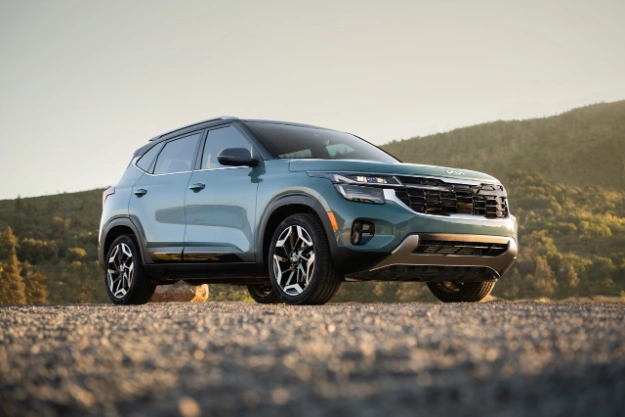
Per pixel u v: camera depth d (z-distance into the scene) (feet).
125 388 5.52
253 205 18.13
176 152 21.65
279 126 20.26
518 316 11.26
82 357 7.27
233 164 18.28
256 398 4.98
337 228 16.20
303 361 6.57
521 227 273.95
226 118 20.53
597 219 274.16
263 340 8.22
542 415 4.32
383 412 4.48
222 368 6.39
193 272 19.98
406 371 6.00
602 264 231.91
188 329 10.01
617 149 331.36
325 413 4.49
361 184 16.39
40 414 4.72
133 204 22.09
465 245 17.20
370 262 16.17
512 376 5.56
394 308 13.47
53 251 274.36
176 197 20.52
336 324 10.05
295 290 17.31
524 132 370.12
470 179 17.92
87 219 322.14
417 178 16.93
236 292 155.12
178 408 4.70
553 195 302.66
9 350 8.06
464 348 7.21
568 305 15.61
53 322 11.64
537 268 228.43
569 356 6.61
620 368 5.84
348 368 6.15
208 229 19.36
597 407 4.50
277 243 17.57
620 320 10.61
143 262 21.58
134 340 8.74
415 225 16.37
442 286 20.86
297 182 17.13
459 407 4.60
